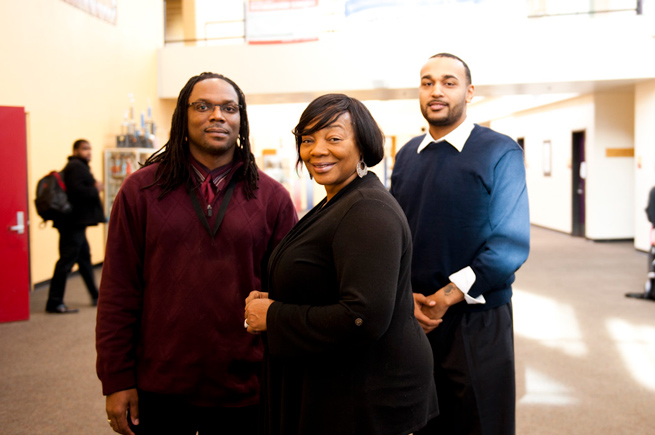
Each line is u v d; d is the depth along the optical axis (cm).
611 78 778
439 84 194
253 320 129
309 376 125
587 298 557
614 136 948
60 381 335
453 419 193
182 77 891
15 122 464
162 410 163
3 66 561
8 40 568
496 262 182
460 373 189
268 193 171
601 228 967
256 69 845
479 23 792
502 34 788
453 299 184
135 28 834
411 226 207
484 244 191
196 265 157
